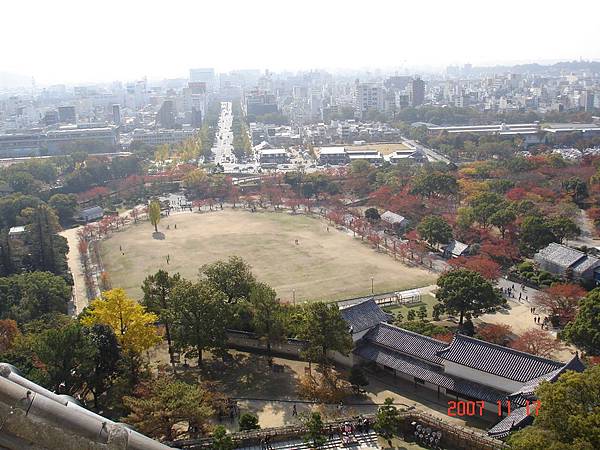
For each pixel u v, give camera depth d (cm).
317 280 15388
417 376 9162
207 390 8531
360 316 10338
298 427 7506
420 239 17500
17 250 16575
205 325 9494
